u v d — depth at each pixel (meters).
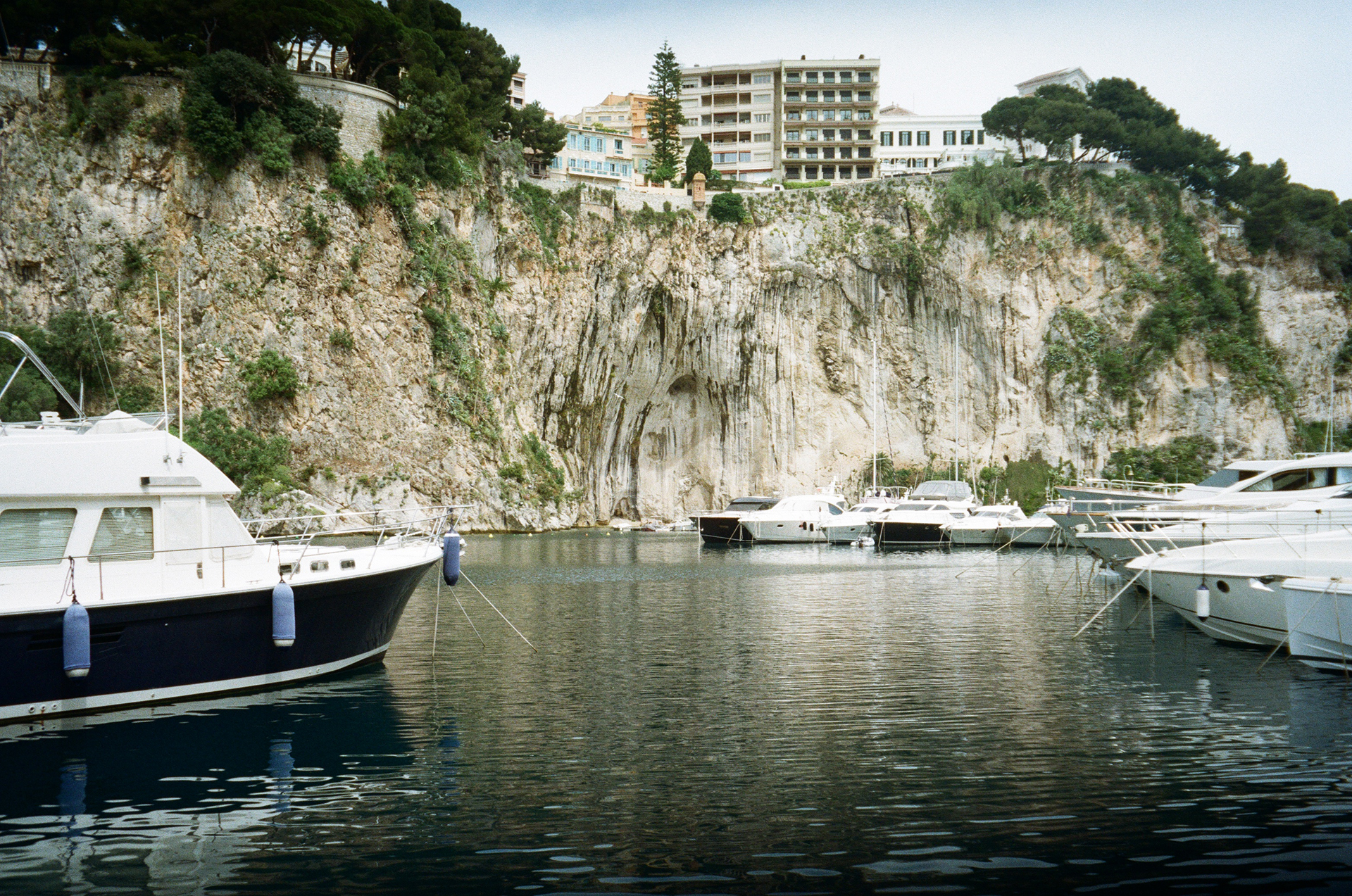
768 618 31.66
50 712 17.80
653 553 62.16
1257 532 30.94
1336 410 115.88
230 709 19.00
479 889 11.12
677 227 100.19
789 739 17.03
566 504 90.94
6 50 73.94
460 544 23.39
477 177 86.81
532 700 19.97
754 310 103.81
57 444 18.52
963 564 52.97
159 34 76.06
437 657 24.67
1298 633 22.06
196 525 19.75
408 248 79.81
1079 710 18.98
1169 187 112.06
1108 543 36.94
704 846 12.25
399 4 89.00
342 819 13.34
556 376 94.88
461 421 80.94
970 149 138.00
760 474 105.62
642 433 105.81
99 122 71.44
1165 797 13.97
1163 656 24.61
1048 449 107.88
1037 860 11.79
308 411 74.19
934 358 108.69
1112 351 108.38
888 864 11.67
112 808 13.84
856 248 106.12
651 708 19.30
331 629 21.36
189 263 72.25
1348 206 124.62
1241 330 110.81
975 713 18.81
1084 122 113.50
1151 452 106.62
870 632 28.64
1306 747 16.39
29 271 71.25
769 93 133.88
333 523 71.69
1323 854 11.95
